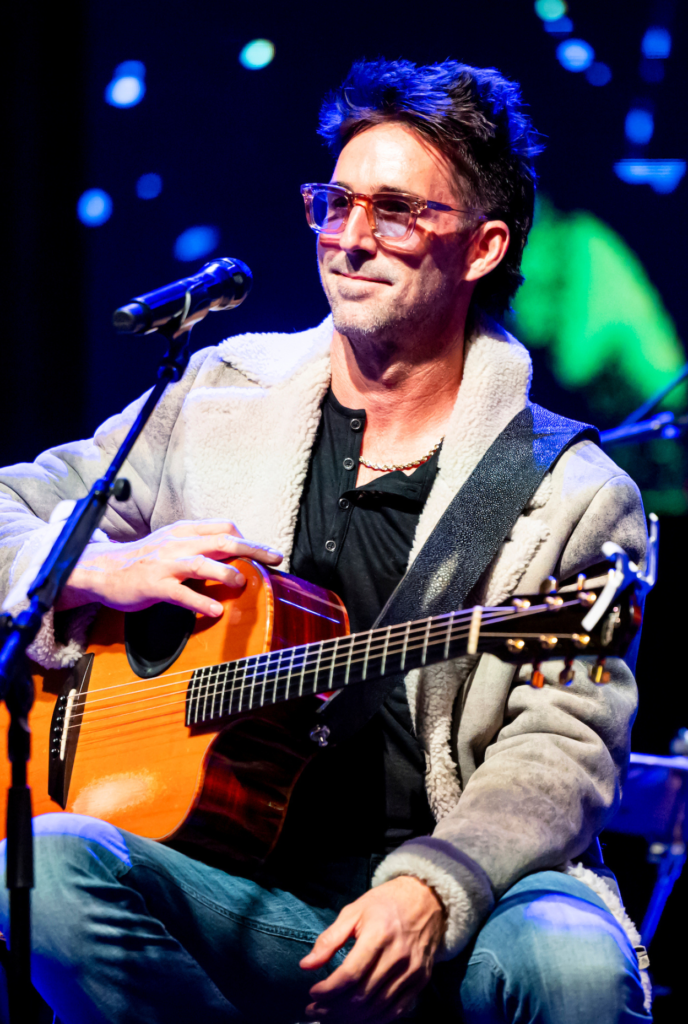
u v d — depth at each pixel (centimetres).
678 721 634
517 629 253
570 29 819
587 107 837
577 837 290
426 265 330
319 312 845
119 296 833
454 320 343
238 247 845
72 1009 279
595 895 289
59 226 804
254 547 321
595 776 299
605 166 843
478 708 310
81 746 327
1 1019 334
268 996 289
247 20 820
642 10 812
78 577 331
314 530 346
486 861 272
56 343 809
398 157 330
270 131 834
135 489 380
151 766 311
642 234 848
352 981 253
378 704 311
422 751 317
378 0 814
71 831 272
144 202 836
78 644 341
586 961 260
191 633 320
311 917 297
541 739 299
